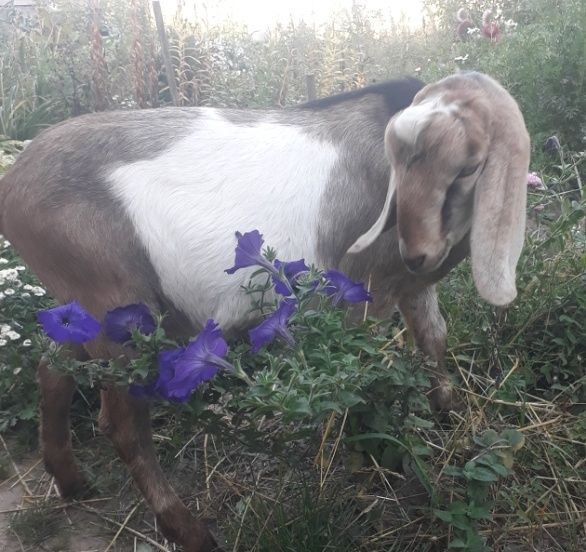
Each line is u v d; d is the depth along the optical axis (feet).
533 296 3.76
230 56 7.88
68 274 2.74
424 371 3.02
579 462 3.10
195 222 2.66
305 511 2.74
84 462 3.40
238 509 2.97
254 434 2.69
